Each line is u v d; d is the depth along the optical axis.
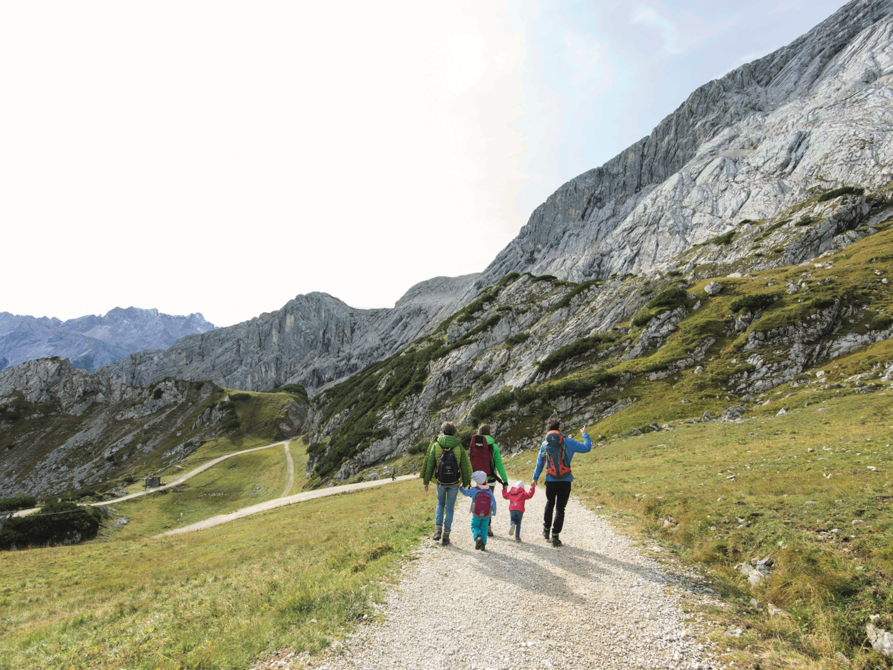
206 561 20.45
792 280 66.81
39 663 8.16
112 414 168.12
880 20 180.88
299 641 6.77
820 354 51.41
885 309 51.59
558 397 65.94
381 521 19.08
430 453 12.21
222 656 6.53
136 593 15.55
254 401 181.12
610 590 8.27
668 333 71.00
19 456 150.88
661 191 189.88
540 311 110.56
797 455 18.25
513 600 7.99
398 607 7.87
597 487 20.00
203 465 121.94
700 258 112.94
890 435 18.47
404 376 112.94
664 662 5.95
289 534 25.17
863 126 139.75
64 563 27.39
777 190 147.75
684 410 49.91
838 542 8.27
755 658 5.86
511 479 31.03
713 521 11.14
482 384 90.12
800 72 199.75
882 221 87.75
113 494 89.00
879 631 5.91
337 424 132.00
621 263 176.50
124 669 6.82
